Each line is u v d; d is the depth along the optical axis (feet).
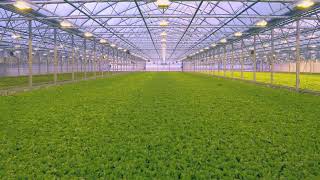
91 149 14.79
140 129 19.04
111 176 11.23
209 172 11.63
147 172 11.68
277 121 21.27
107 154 13.97
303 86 52.47
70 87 51.93
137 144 15.58
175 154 13.97
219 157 13.53
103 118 22.54
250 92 42.47
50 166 12.74
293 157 13.46
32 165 12.75
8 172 11.84
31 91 43.98
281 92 42.63
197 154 13.96
